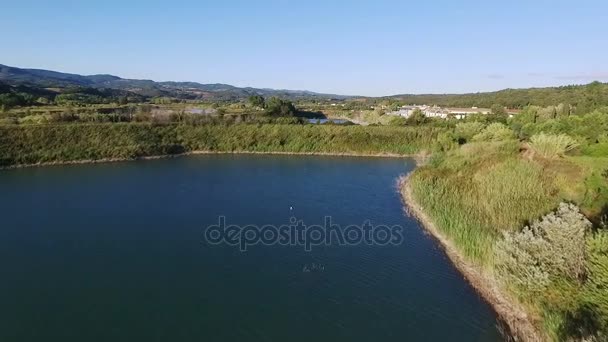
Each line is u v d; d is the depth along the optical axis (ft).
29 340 77.71
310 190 187.83
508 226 105.50
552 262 78.95
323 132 311.68
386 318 85.56
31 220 145.18
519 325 77.46
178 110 364.99
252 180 208.54
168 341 77.77
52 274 104.32
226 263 111.24
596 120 219.41
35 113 304.71
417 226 139.13
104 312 87.25
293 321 84.53
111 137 272.31
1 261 111.65
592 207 109.09
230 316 86.17
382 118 434.30
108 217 148.66
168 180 207.10
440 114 467.93
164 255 116.26
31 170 227.61
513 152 180.75
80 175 217.15
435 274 104.22
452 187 148.25
